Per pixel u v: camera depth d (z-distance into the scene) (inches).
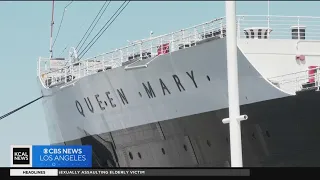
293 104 2839.6
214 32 3129.9
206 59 3095.5
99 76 3769.7
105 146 3917.3
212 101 3132.4
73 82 4052.7
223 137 3120.1
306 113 2819.9
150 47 3489.2
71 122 4234.7
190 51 3164.4
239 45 3144.7
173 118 3361.2
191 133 3287.4
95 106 3907.5
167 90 3348.9
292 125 2864.2
